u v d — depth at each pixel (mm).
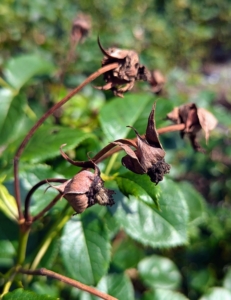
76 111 427
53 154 315
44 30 731
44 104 547
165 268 409
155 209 310
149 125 237
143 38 1076
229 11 1760
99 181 238
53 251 325
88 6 1030
